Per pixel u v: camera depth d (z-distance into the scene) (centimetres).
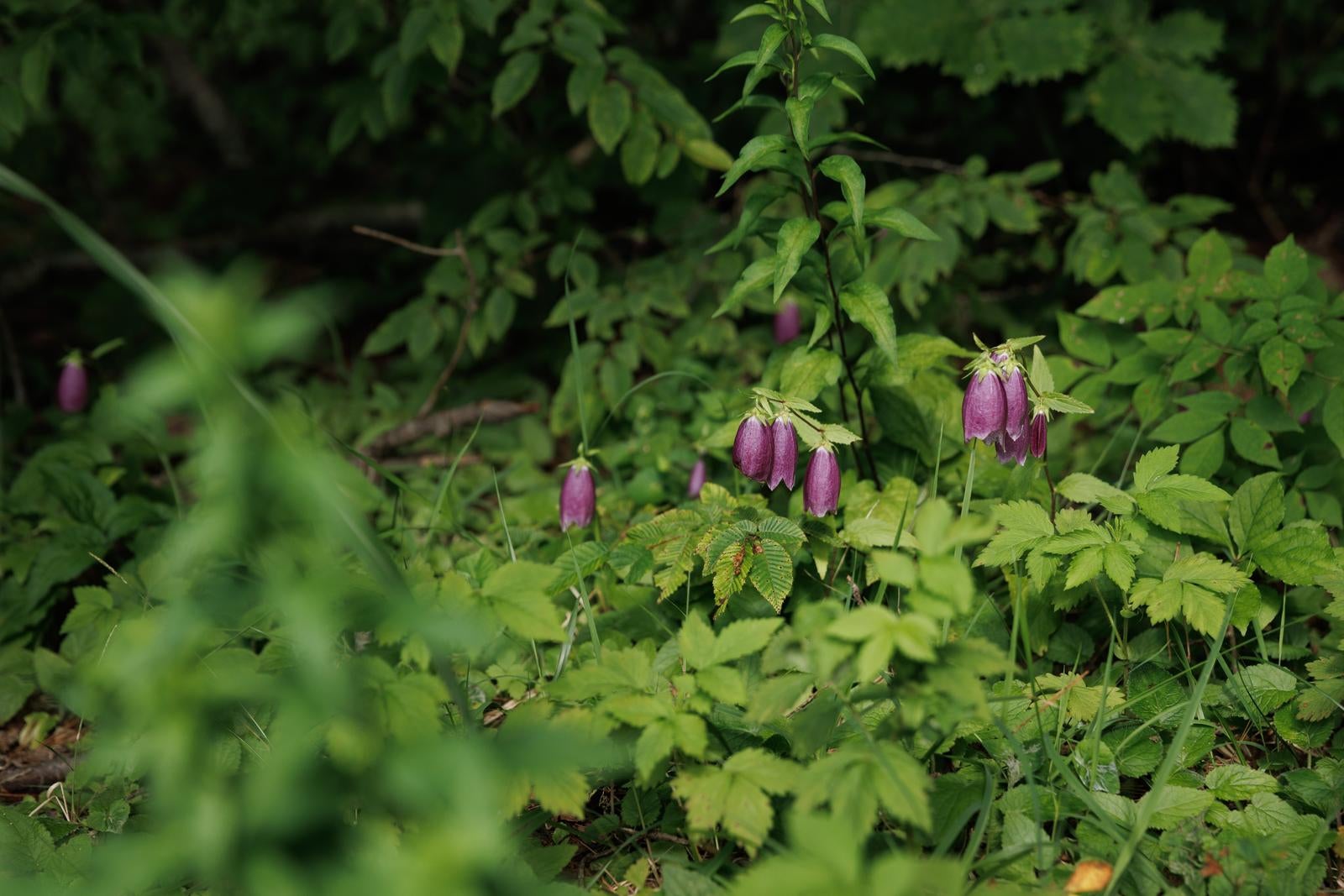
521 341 585
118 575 325
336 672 184
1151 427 364
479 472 466
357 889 172
